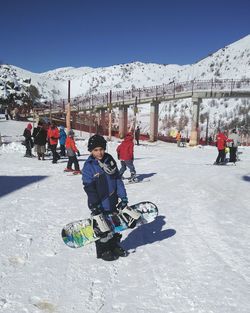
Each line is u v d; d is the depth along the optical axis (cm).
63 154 1950
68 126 2922
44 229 626
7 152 2050
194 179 1211
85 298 392
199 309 372
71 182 1126
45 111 5591
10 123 4347
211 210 773
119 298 393
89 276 445
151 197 906
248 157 2350
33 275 444
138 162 1758
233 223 677
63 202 835
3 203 818
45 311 365
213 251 532
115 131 4709
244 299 394
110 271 460
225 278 443
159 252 527
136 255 515
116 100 4575
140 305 380
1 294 396
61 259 495
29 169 1422
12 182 1111
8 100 8838
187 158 2084
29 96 9750
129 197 907
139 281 434
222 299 393
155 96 4212
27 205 800
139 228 645
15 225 645
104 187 472
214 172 1413
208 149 3177
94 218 456
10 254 507
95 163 472
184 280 437
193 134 3941
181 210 771
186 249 540
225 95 3981
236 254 521
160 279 439
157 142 4206
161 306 378
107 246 496
